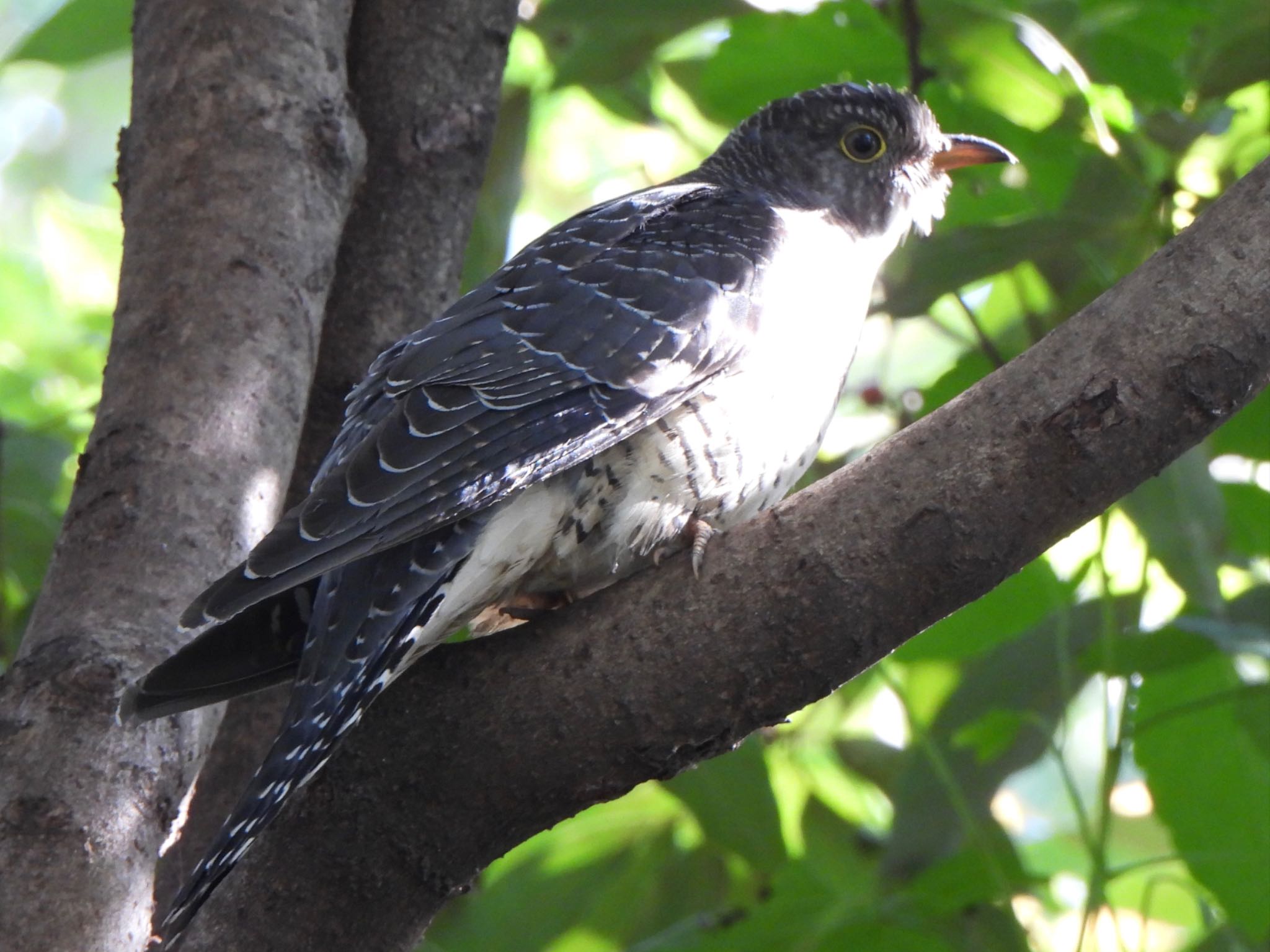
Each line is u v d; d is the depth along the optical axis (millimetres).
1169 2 8758
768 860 8109
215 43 6930
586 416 6430
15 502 9031
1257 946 8258
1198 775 8312
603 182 12609
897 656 9234
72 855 5156
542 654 5590
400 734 5590
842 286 7734
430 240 7820
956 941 7867
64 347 11547
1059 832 11406
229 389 6238
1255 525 8961
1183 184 8562
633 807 9586
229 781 7129
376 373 6781
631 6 8906
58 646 5562
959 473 5371
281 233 6633
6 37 19047
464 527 6117
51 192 11438
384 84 7895
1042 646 8398
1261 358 5277
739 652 5480
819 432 7461
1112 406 5285
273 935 5543
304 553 5461
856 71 9367
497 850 5719
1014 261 8078
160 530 5879
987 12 8195
